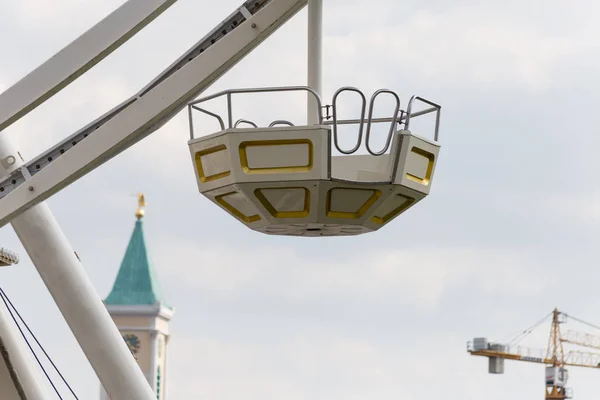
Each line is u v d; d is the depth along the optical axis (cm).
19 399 4959
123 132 3700
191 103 3719
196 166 3738
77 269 4638
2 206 3772
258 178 3603
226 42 3634
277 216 3722
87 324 4609
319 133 3544
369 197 3694
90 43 3644
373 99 3575
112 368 4612
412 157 3700
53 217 4653
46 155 3806
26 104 3647
